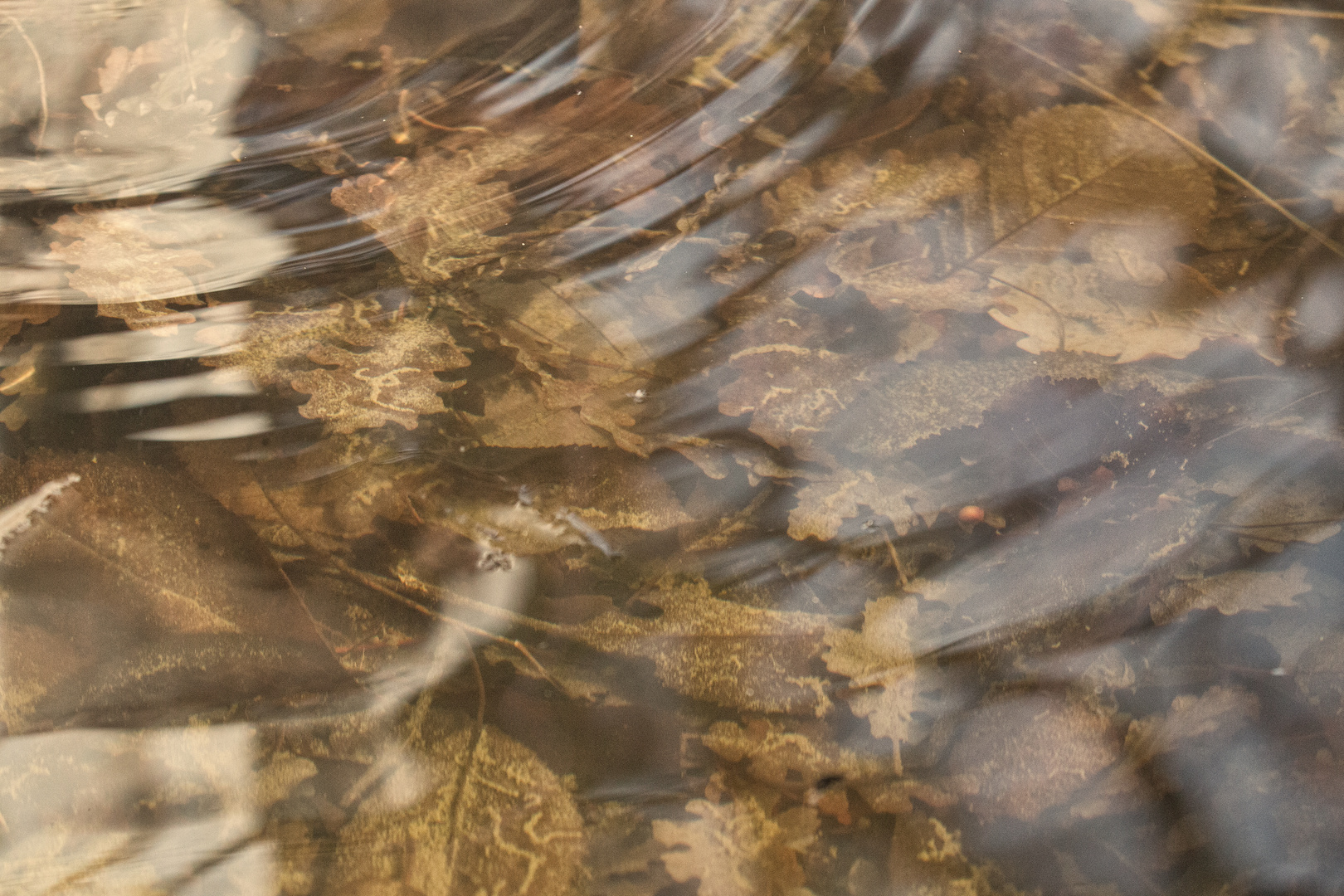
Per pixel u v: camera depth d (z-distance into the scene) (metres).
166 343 1.51
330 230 1.55
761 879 1.40
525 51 1.63
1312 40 1.61
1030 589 1.45
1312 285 1.52
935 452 1.48
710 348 1.51
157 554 1.46
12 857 1.40
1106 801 1.41
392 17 1.64
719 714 1.43
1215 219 1.54
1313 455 1.47
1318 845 1.39
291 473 1.48
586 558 1.46
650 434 1.49
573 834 1.41
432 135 1.59
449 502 1.47
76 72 1.62
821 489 1.47
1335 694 1.42
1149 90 1.59
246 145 1.59
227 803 1.42
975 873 1.40
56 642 1.44
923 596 1.45
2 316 1.52
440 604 1.45
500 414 1.49
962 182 1.56
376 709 1.43
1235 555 1.45
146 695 1.43
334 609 1.45
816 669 1.44
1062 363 1.50
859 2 1.64
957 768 1.42
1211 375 1.49
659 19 1.64
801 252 1.54
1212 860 1.39
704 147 1.58
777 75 1.61
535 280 1.53
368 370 1.50
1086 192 1.55
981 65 1.61
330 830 1.41
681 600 1.45
